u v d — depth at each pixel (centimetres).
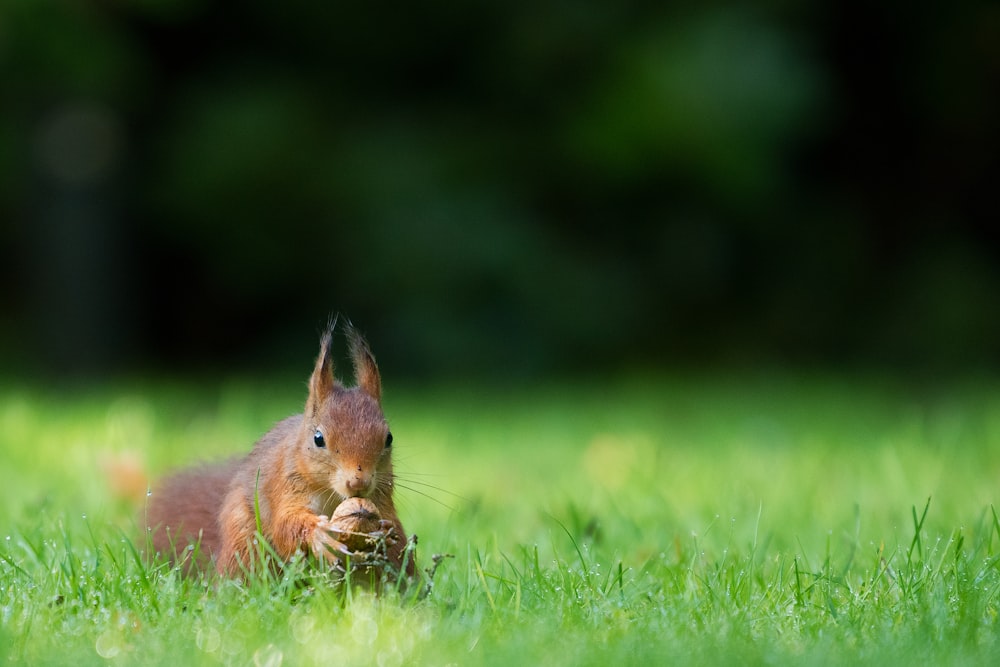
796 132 1800
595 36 1741
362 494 483
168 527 545
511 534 684
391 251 1712
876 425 1266
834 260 1942
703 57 1727
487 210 1736
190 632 428
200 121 1745
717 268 1858
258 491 498
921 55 1955
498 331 1730
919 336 1906
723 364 1844
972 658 400
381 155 1741
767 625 458
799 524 700
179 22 1759
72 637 427
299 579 477
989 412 1338
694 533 593
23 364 1817
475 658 399
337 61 1794
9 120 1709
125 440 905
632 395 1594
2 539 599
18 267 1930
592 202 1803
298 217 1769
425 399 1537
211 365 1895
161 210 1764
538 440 1149
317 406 500
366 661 396
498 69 1770
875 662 392
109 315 1800
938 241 1980
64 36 1573
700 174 1755
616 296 1788
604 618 458
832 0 1908
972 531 630
